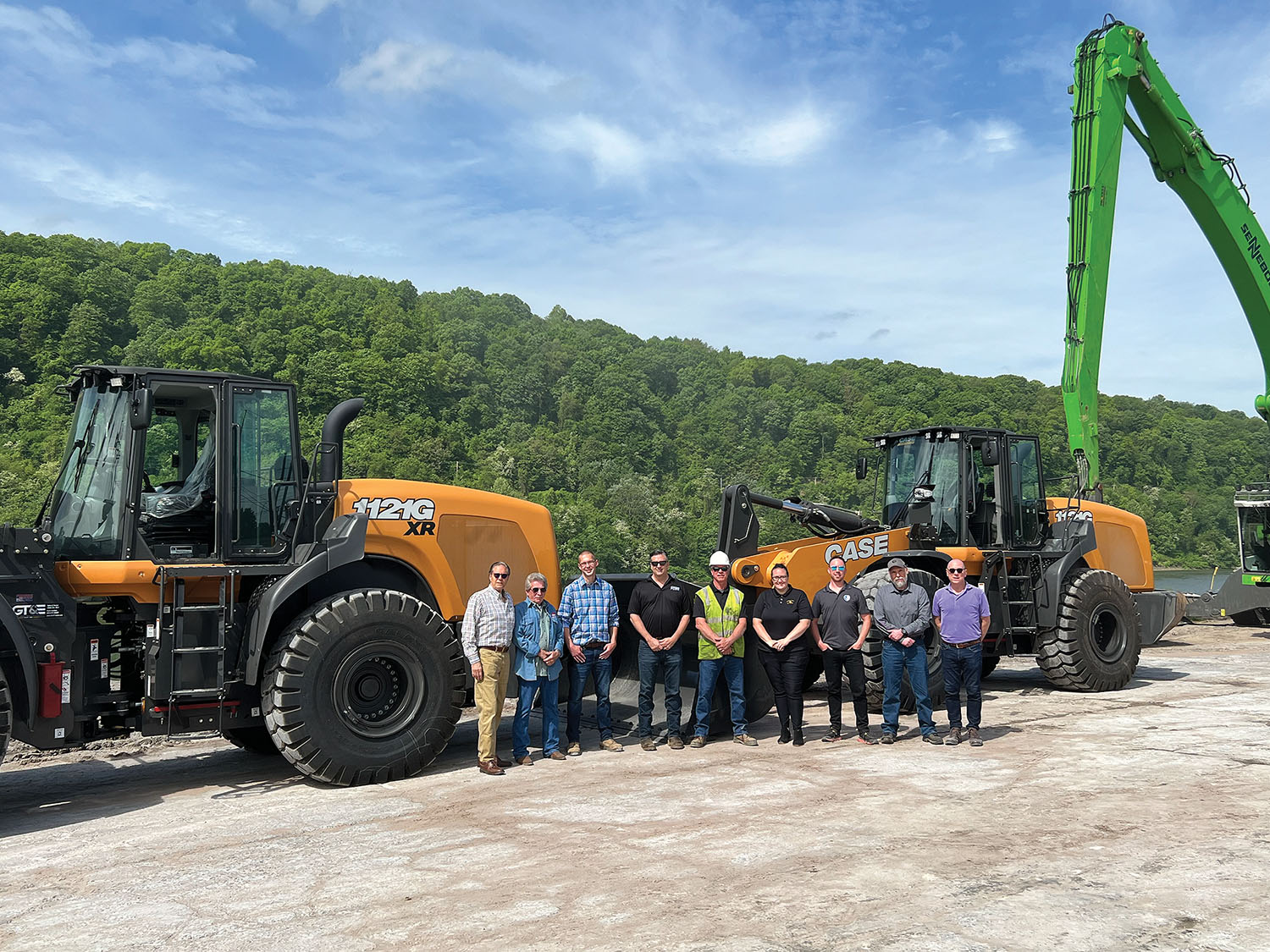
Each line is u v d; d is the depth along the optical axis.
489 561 8.02
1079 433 12.20
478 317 189.12
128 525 6.50
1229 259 14.68
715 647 8.02
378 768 6.89
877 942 3.62
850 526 10.18
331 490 7.32
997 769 6.80
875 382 180.62
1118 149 12.78
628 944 3.68
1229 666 12.53
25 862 5.19
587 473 141.75
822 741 8.16
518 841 5.22
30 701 6.04
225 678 6.67
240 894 4.48
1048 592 10.52
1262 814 5.40
